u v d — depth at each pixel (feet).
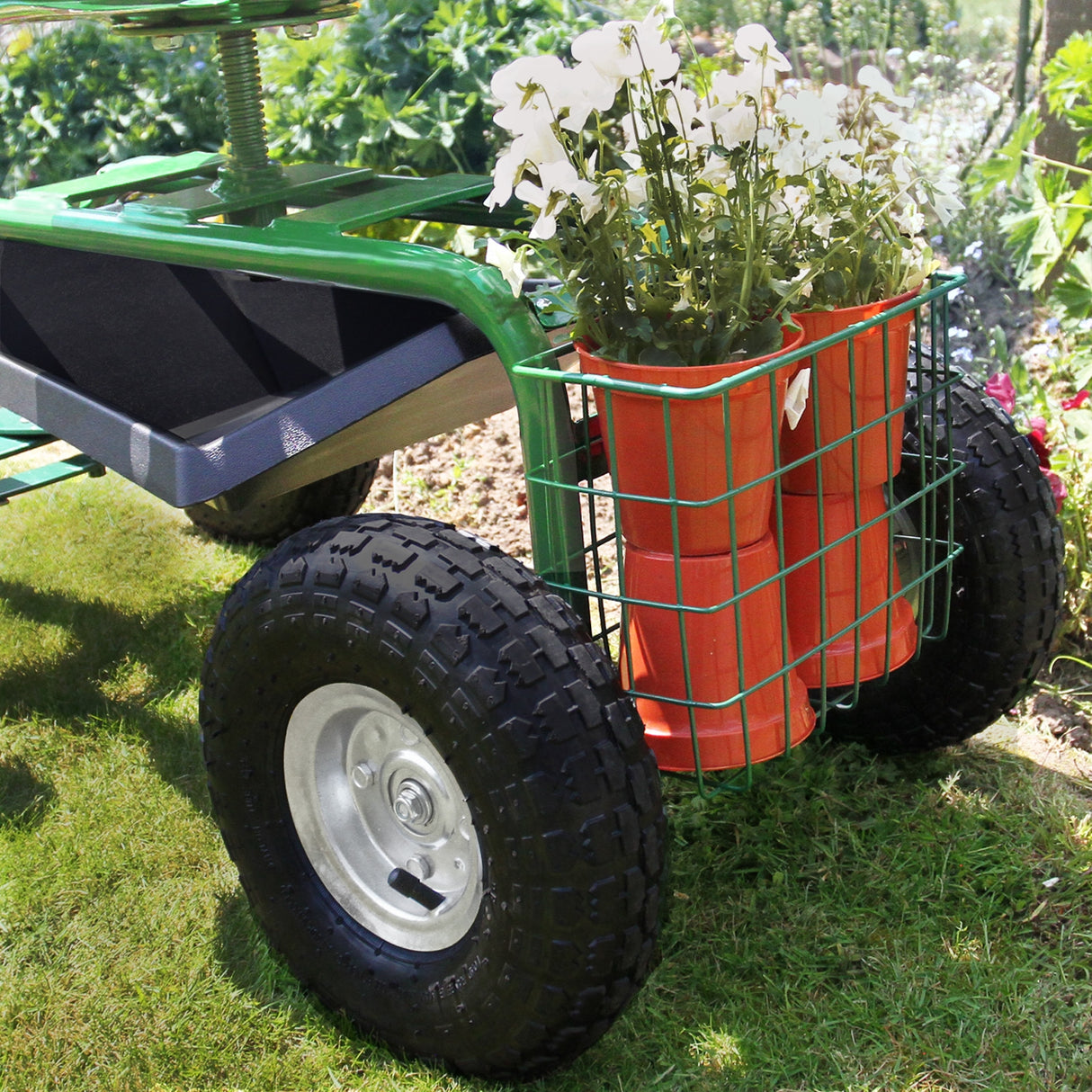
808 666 6.18
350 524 5.59
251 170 7.36
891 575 6.29
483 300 5.36
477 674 5.02
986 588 6.89
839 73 15.46
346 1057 6.10
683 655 5.29
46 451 13.80
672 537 5.28
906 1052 5.90
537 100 5.01
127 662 9.64
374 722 5.94
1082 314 10.32
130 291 8.78
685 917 6.77
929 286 6.10
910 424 6.82
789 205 5.58
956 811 7.34
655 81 5.19
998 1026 5.98
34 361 8.57
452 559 5.29
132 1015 6.37
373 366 5.91
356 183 7.30
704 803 7.43
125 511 12.14
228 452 6.08
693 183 5.14
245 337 8.72
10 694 9.32
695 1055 5.94
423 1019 5.80
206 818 7.84
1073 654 8.78
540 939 5.16
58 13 6.49
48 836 7.73
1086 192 11.22
